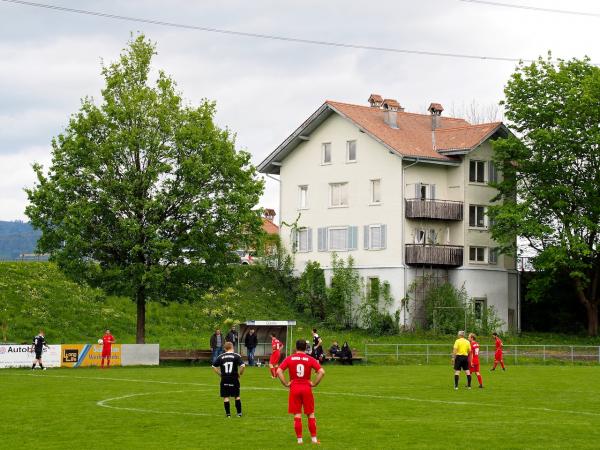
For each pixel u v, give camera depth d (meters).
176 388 37.41
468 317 72.12
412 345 60.97
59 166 54.94
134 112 55.34
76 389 36.78
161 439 23.31
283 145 80.44
